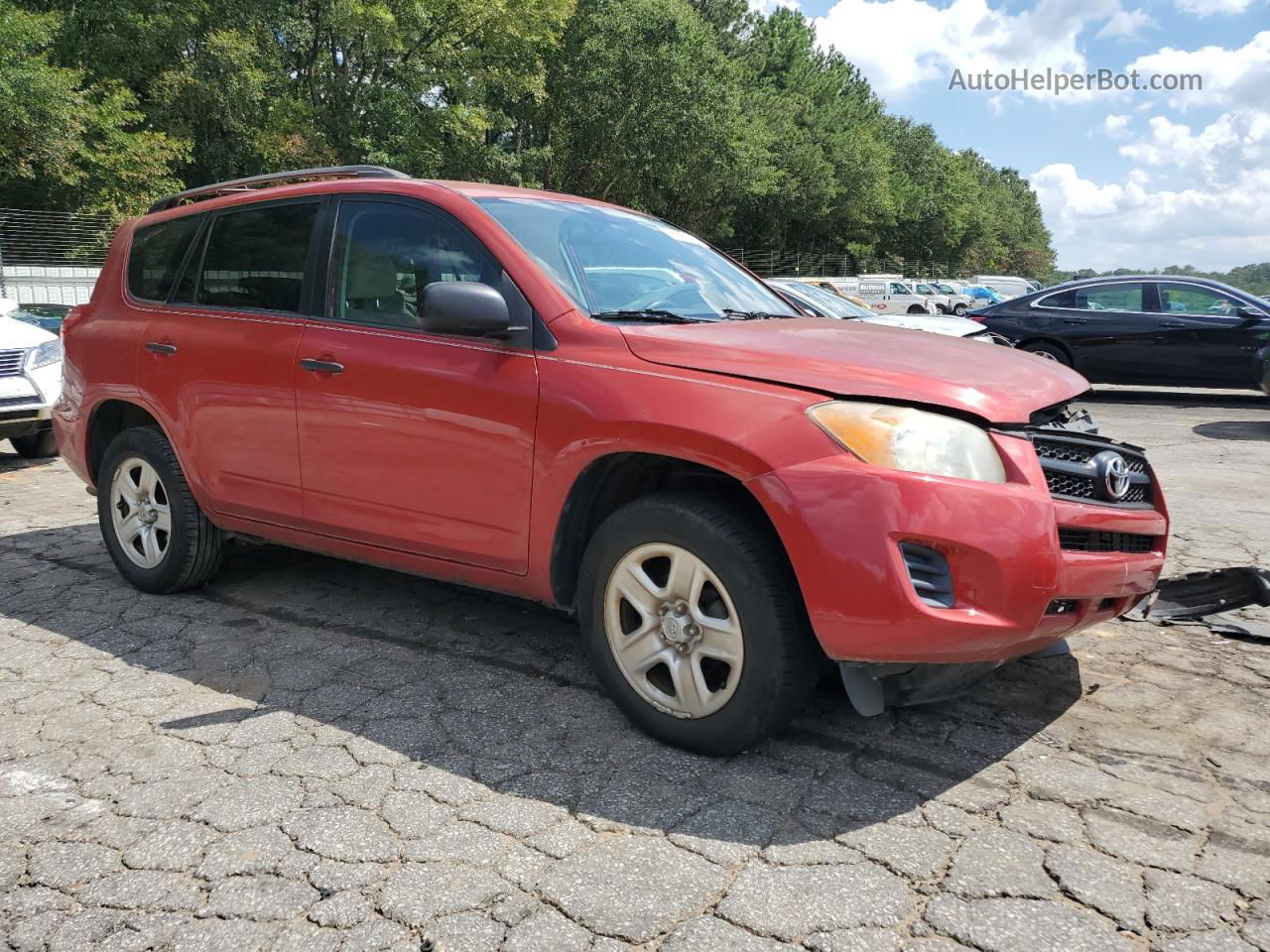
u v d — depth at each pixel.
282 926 2.06
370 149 29.23
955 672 2.62
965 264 84.44
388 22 27.69
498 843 2.36
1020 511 2.48
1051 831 2.39
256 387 3.73
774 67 65.56
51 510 6.24
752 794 2.58
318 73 30.38
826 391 2.60
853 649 2.49
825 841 2.36
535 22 30.72
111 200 23.30
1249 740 2.88
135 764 2.79
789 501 2.50
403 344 3.34
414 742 2.91
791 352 2.80
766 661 2.61
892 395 2.56
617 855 2.30
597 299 3.22
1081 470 2.72
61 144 22.08
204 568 4.27
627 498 3.11
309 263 3.73
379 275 3.51
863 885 2.17
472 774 2.71
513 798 2.58
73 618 4.06
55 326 11.20
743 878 2.21
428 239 3.40
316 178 4.07
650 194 43.16
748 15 56.91
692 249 3.97
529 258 3.18
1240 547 5.15
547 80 36.78
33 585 4.52
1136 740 2.89
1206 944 1.97
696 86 38.78
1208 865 2.24
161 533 4.35
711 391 2.70
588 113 37.62
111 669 3.51
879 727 2.98
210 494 4.01
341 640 3.80
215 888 2.20
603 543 2.91
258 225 3.98
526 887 2.18
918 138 73.56
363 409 3.39
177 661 3.58
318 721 3.07
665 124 37.94
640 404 2.76
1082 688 3.27
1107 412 11.41
